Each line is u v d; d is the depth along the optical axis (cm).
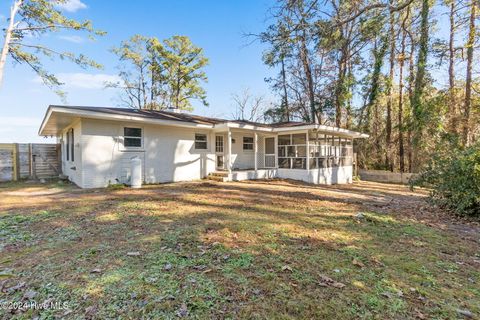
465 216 604
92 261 293
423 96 1521
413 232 457
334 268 292
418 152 1541
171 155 1142
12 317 198
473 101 1482
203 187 952
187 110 3056
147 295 226
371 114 1917
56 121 1025
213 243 357
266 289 240
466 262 332
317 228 454
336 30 903
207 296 226
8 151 1187
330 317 204
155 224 448
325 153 1399
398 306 221
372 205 708
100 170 941
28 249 330
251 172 1270
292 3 823
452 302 234
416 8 1480
